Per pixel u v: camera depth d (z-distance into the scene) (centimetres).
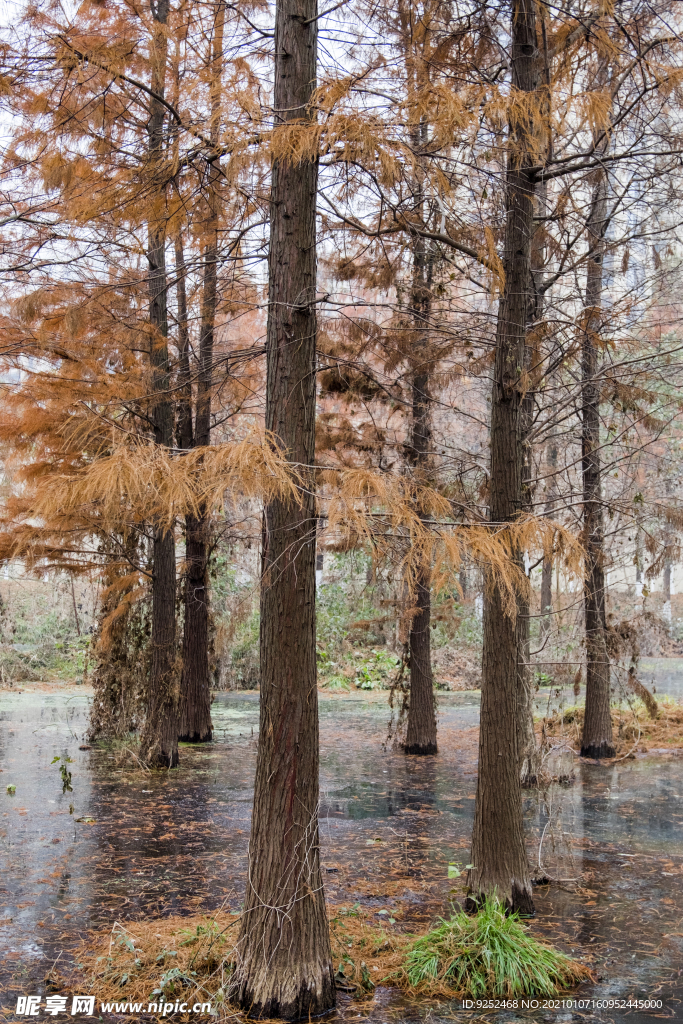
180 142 509
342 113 397
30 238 748
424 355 804
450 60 574
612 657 1194
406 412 1036
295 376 482
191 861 735
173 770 1140
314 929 457
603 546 948
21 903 620
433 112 404
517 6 583
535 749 960
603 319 850
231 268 629
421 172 433
